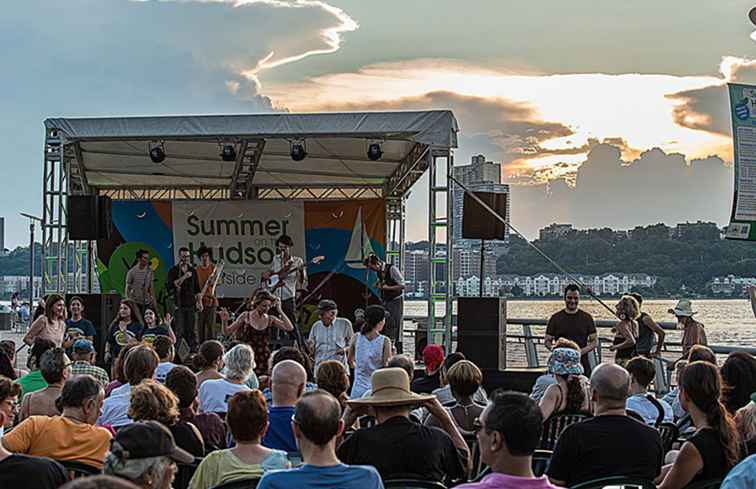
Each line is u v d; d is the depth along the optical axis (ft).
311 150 51.13
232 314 53.06
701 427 15.15
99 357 44.21
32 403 20.06
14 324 110.42
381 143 49.32
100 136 43.73
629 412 19.48
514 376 39.06
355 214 56.39
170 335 41.29
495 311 39.55
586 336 34.94
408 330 57.21
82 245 55.42
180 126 43.34
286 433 17.95
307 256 56.39
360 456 15.99
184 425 17.21
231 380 22.49
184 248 51.26
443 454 16.24
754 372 17.89
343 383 19.61
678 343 42.01
